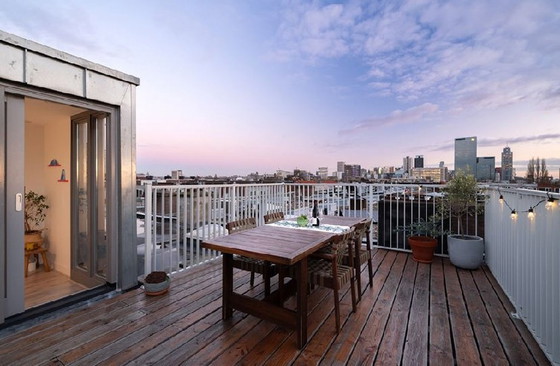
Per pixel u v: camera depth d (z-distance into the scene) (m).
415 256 4.07
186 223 3.65
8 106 2.30
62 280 3.46
